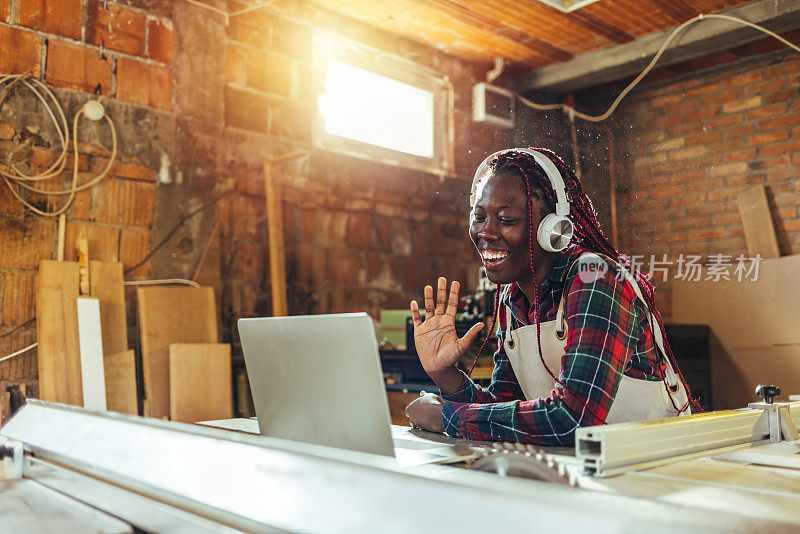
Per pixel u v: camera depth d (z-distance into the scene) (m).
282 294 3.60
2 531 0.90
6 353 2.84
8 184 2.88
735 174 2.05
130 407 3.01
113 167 3.20
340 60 4.03
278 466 0.79
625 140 2.29
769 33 1.96
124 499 0.97
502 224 1.27
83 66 3.12
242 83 3.67
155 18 3.37
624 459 0.77
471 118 3.88
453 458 0.81
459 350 1.28
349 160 4.07
